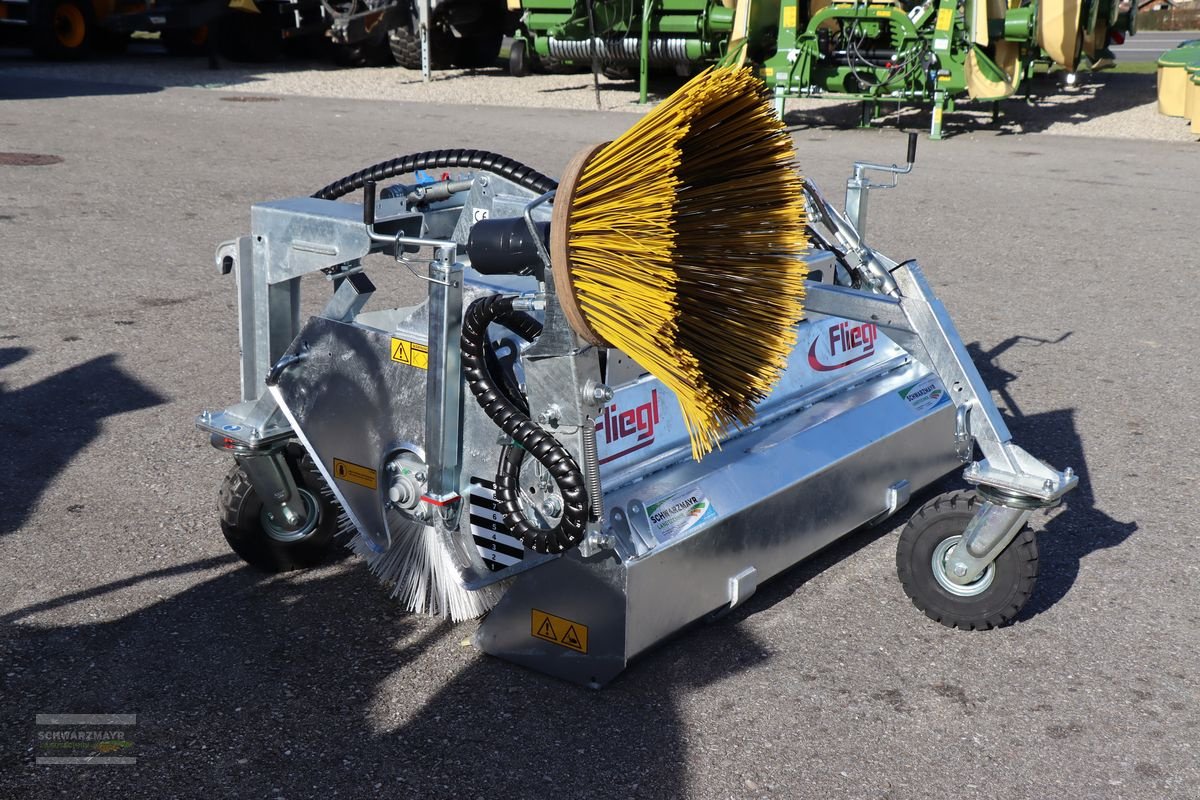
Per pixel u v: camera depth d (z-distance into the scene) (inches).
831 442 133.1
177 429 178.2
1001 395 201.8
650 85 694.5
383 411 117.1
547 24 593.3
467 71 763.4
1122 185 410.3
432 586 123.0
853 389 148.3
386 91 665.0
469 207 129.7
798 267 102.7
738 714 109.6
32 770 99.4
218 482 159.8
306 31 749.9
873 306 118.0
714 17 556.1
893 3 507.8
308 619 125.1
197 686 112.2
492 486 112.7
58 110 542.6
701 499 115.5
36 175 382.0
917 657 120.1
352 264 117.1
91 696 110.1
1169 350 227.6
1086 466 171.8
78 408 186.1
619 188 90.1
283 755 102.2
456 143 466.3
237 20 749.3
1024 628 126.4
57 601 127.3
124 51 816.3
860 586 135.0
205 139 470.0
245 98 618.5
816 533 130.5
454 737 105.1
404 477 116.3
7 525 145.3
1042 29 513.7
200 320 234.1
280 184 375.2
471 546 117.0
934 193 388.2
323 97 634.8
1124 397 201.3
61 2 730.8
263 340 123.7
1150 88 706.8
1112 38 716.7
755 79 96.1
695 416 98.7
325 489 133.0
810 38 510.0
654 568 107.9
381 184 376.2
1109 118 584.7
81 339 220.4
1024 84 647.1
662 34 584.1
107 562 136.6
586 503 99.3
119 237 301.3
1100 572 139.5
